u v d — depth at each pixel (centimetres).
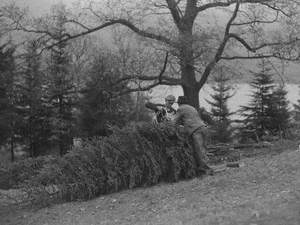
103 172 1083
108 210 948
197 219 725
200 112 1292
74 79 2253
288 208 663
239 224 639
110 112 2234
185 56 1892
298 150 1216
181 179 1116
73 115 2669
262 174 993
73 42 2242
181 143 1109
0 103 2714
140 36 1955
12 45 2420
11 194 1275
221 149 1609
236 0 2034
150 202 945
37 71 2462
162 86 2281
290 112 3372
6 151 3116
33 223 952
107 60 2144
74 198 1073
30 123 2903
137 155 1091
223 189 936
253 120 3347
